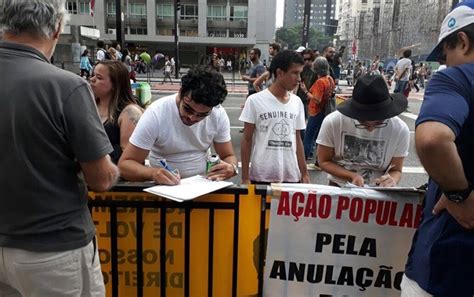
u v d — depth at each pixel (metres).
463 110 1.32
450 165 1.28
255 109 3.16
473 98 1.35
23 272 1.57
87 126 1.55
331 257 2.29
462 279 1.43
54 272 1.59
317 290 2.33
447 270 1.45
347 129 2.65
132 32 61.09
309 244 2.27
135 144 2.38
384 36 54.41
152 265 2.41
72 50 23.48
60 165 1.56
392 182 2.45
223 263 2.41
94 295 1.77
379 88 2.46
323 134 2.75
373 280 2.30
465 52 1.44
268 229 2.31
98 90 3.01
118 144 3.01
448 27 1.48
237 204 2.29
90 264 1.73
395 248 2.25
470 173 1.38
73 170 1.63
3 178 1.51
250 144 3.26
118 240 2.38
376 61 24.81
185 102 2.25
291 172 3.22
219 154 2.70
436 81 1.40
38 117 1.48
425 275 1.52
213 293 2.45
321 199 2.22
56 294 1.62
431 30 43.59
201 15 60.88
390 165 2.70
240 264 2.39
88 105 1.57
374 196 2.20
